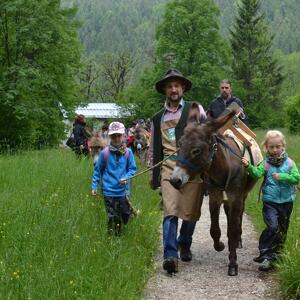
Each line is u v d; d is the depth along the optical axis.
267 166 6.96
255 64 64.19
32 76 27.19
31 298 5.07
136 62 70.81
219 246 7.43
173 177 6.04
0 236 6.86
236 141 7.05
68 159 15.32
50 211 7.77
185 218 6.75
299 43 130.50
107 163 7.76
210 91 50.03
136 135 21.92
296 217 8.50
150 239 7.82
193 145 6.08
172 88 6.98
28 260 6.02
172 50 51.09
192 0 51.12
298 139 26.83
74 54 31.12
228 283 6.41
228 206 6.85
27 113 27.03
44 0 27.66
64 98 31.34
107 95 75.06
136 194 11.12
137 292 5.89
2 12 27.05
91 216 8.16
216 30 51.09
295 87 75.25
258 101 61.94
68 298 5.24
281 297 5.89
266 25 67.12
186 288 6.23
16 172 12.28
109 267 6.16
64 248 6.48
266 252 6.82
